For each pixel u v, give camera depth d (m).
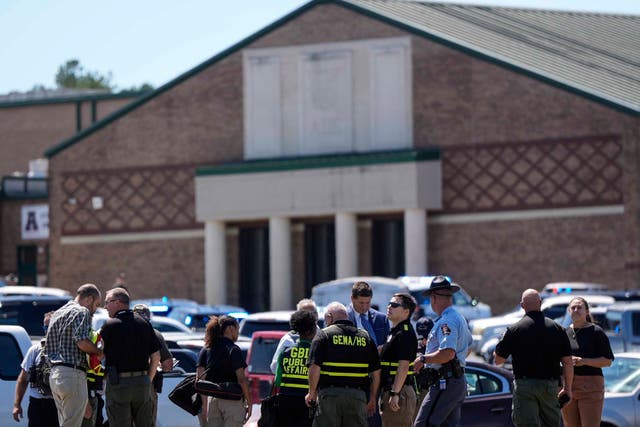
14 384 40.66
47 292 60.00
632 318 65.69
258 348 49.53
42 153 157.50
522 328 36.31
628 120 100.88
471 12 125.25
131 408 36.59
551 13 133.50
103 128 118.50
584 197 102.00
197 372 38.19
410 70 107.56
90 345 35.72
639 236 100.50
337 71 109.94
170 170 116.06
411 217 104.81
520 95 104.00
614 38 127.50
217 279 112.44
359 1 115.62
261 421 35.81
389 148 108.12
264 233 113.81
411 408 36.41
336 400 34.16
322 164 107.81
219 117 114.19
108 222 118.25
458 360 36.84
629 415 45.06
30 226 129.12
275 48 112.12
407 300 35.97
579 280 102.00
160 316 74.00
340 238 107.06
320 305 85.62
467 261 105.12
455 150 105.94
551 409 36.34
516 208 103.94
